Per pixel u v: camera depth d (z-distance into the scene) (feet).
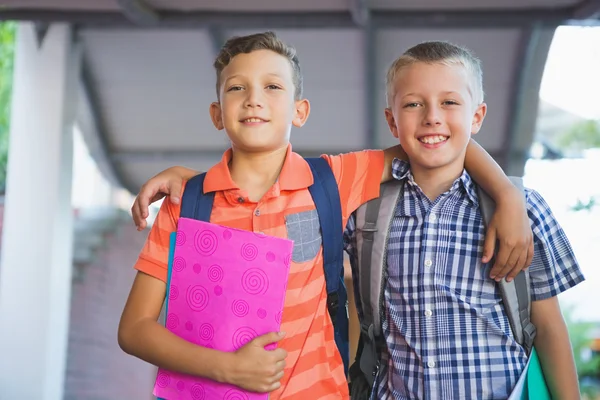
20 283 15.17
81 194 24.06
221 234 4.13
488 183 4.45
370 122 18.48
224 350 4.01
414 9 14.05
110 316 21.50
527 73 16.16
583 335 24.09
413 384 4.41
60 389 15.24
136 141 20.06
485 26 14.44
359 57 16.21
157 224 4.42
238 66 4.41
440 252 4.46
